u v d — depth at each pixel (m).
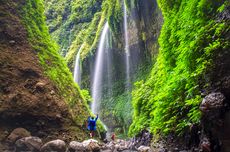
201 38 8.17
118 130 24.48
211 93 6.80
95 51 30.72
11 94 10.20
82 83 30.75
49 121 10.77
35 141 9.49
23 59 11.34
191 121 8.16
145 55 25.50
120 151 11.67
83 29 36.19
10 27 11.69
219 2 8.23
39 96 10.85
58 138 10.65
